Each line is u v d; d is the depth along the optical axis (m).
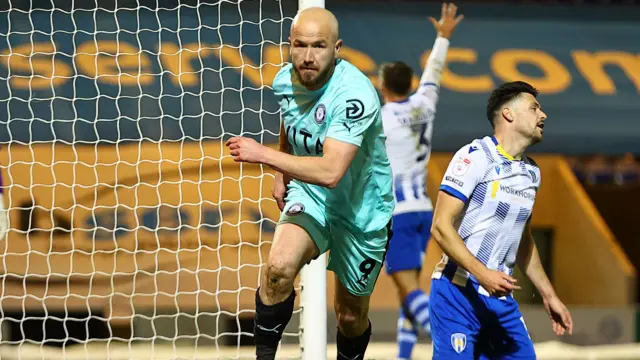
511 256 14.93
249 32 24.31
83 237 25.73
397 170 22.47
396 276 22.38
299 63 13.05
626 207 35.56
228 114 24.66
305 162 12.92
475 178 14.50
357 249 14.71
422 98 22.81
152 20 24.59
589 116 27.22
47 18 24.34
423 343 26.28
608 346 28.30
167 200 25.77
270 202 26.36
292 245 13.72
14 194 25.25
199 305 26.30
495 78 27.72
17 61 24.05
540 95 27.39
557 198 32.44
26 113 24.03
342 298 15.59
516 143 14.77
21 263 25.48
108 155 25.58
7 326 26.00
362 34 28.11
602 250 31.05
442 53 23.09
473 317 14.80
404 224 22.33
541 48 28.75
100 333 26.78
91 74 24.27
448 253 14.30
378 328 27.67
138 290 26.08
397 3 29.30
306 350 17.14
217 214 26.03
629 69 28.42
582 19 29.88
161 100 24.48
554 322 15.77
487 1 30.19
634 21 30.05
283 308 13.98
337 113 13.30
